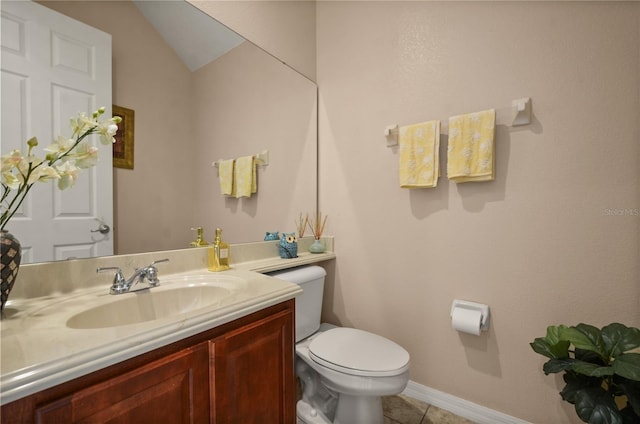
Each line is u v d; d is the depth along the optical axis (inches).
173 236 47.2
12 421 18.3
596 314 44.5
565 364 37.2
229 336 30.6
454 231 56.1
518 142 49.8
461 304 53.9
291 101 69.1
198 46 51.5
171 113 47.3
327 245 73.2
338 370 43.9
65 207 36.0
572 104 45.7
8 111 32.2
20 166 27.6
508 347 51.2
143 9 44.3
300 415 52.6
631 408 36.4
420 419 54.8
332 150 72.8
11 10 32.6
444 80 56.9
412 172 56.2
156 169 45.4
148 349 24.0
